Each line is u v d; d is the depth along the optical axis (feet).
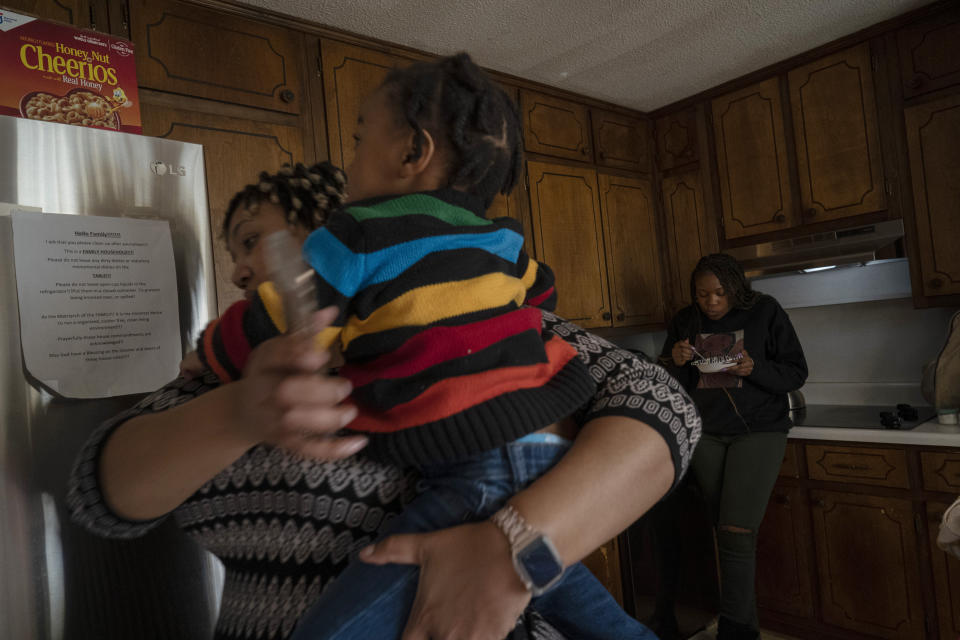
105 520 1.64
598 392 1.88
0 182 2.75
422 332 1.65
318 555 1.71
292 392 1.17
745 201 9.64
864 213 8.43
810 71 8.81
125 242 3.09
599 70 8.86
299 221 2.19
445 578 1.47
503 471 1.69
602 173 9.96
